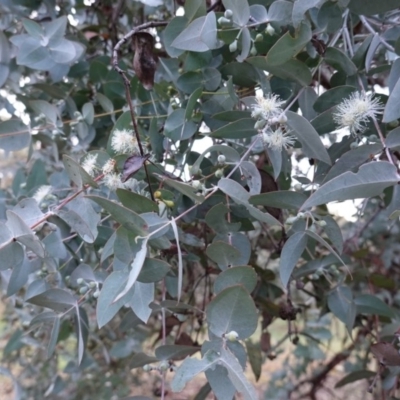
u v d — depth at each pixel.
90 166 0.41
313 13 0.40
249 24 0.40
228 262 0.38
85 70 0.59
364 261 0.74
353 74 0.40
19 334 0.70
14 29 0.65
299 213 0.37
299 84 0.40
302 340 1.13
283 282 0.38
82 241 0.49
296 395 1.00
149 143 0.45
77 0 0.62
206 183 0.45
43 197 0.47
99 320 0.34
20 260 0.36
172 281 0.48
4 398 0.96
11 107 0.64
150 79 0.43
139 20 0.65
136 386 1.02
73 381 0.96
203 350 0.32
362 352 0.94
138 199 0.35
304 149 0.36
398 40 0.35
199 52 0.43
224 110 0.45
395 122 0.39
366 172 0.31
